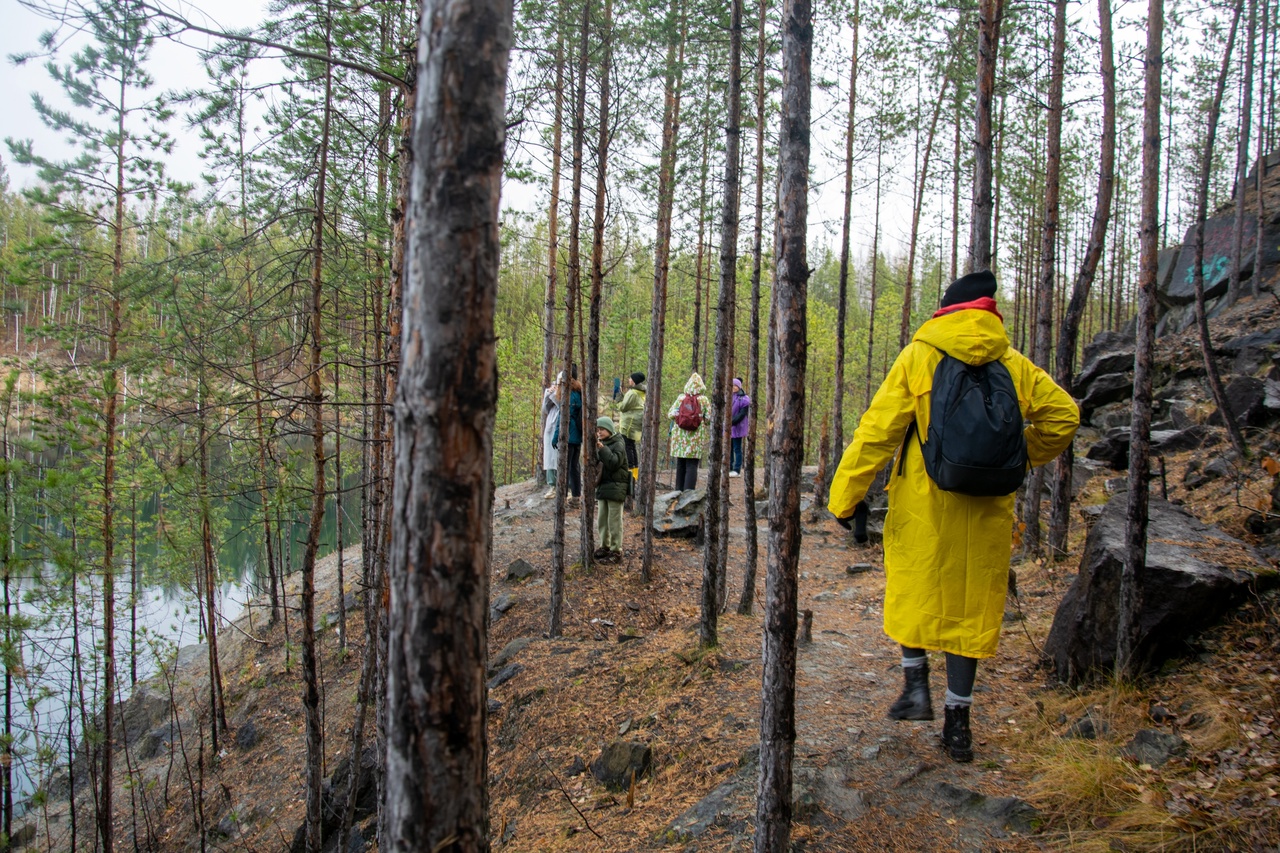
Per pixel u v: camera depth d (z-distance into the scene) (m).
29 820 9.42
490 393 1.67
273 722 9.34
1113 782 2.98
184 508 7.04
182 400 5.71
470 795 1.67
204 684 11.27
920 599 3.33
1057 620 4.34
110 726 7.41
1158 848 2.60
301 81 5.00
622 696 5.32
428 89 1.60
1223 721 3.16
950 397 3.11
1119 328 23.14
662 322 10.35
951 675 3.38
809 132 2.72
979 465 3.03
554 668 6.14
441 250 1.59
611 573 8.98
